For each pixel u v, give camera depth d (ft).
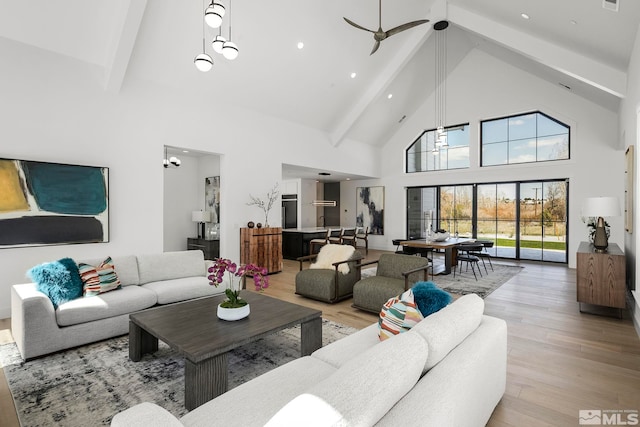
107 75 13.99
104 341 9.93
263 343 9.90
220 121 18.63
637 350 9.28
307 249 26.91
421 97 28.45
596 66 15.10
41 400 6.86
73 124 13.48
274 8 15.14
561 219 23.32
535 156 24.27
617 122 20.66
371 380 3.35
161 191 16.08
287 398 4.66
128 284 11.91
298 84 19.97
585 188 21.93
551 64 16.07
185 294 11.85
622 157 20.80
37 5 11.66
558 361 8.64
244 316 8.41
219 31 14.97
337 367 5.72
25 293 9.02
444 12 19.06
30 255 12.38
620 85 14.70
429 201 29.76
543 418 6.29
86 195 13.66
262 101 20.08
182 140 16.94
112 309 9.98
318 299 14.33
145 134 15.57
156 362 8.59
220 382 6.73
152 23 13.69
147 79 15.62
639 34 11.04
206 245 23.03
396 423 3.33
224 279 13.00
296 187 33.50
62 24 12.42
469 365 4.63
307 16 16.17
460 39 24.30
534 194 24.44
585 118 21.91
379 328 6.88
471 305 5.96
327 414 2.90
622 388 7.34
